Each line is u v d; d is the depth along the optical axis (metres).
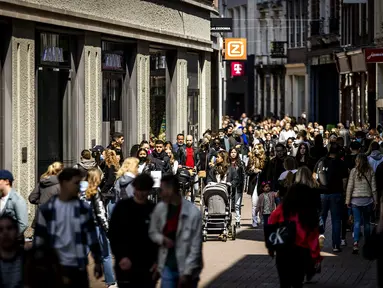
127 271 26.30
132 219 26.33
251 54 179.62
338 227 44.34
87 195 34.34
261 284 36.00
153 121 68.19
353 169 44.09
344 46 127.94
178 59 71.75
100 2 54.72
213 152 63.56
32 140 47.19
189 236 26.05
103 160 44.25
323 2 143.25
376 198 44.00
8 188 30.12
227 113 188.75
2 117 44.72
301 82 162.00
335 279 37.28
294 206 30.53
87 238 26.34
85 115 53.62
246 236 50.81
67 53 52.09
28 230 46.06
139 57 62.66
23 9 45.22
